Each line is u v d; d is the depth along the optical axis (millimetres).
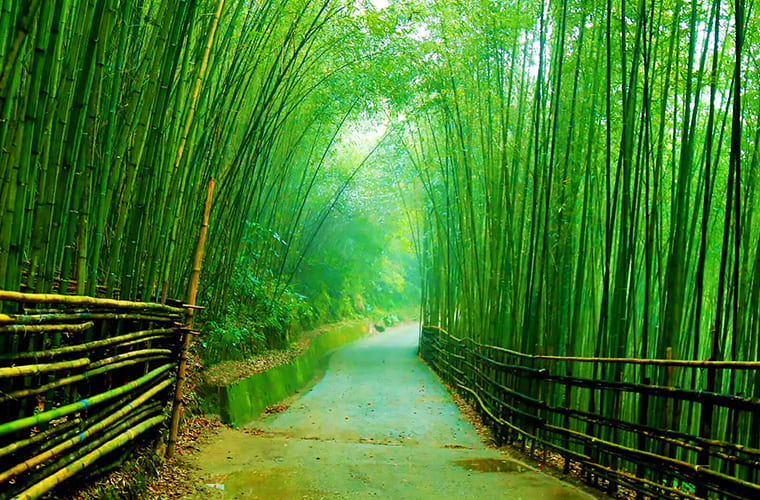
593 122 3891
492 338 5418
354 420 5273
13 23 1604
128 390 2428
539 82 4254
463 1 5043
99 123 2547
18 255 1668
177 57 2775
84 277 2127
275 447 3777
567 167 4223
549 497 2910
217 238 5340
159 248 2908
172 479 2877
